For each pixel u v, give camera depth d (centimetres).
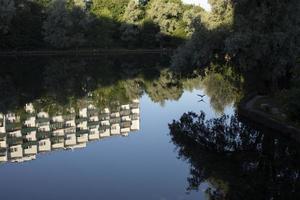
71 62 8312
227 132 2795
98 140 2759
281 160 2214
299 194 1741
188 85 5188
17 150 2561
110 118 3531
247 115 2892
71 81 5697
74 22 9931
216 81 5325
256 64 3089
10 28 9456
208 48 3231
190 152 2366
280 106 2834
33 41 9838
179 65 3359
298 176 1970
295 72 2647
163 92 4772
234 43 2967
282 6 3053
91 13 11050
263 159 2231
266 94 3406
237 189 1794
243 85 4050
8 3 9075
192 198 1688
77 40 9981
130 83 5566
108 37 10844
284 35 2970
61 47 10019
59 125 3341
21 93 4662
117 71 6988
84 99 4425
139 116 3438
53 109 3906
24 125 3316
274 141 2533
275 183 1869
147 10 11681
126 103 4184
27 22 9681
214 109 3569
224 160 2216
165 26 11056
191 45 3300
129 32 11025
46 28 9744
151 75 6481
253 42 3014
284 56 3017
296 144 2330
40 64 7750
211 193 1741
